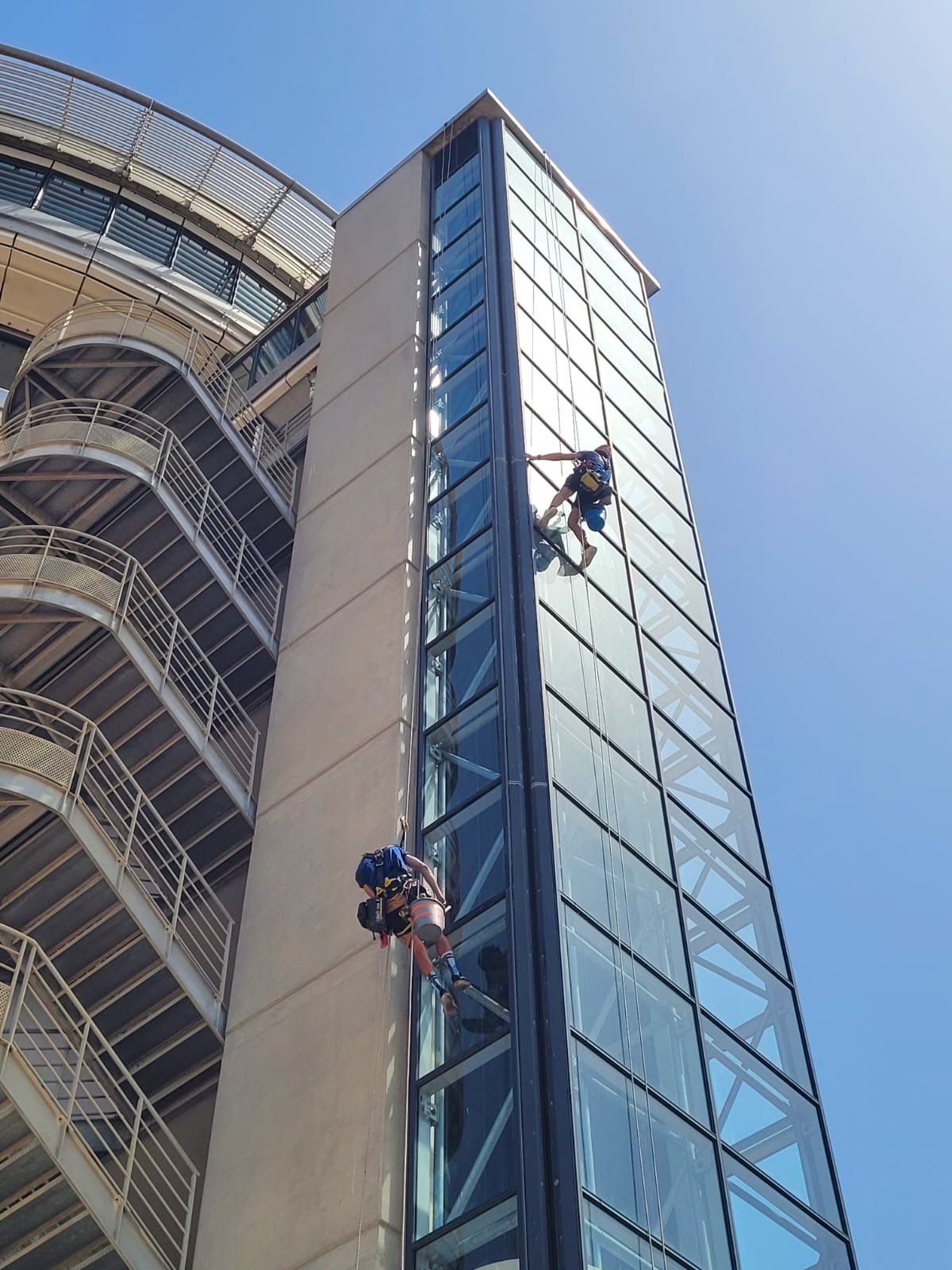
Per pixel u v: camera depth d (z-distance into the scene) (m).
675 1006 14.73
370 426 22.34
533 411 20.81
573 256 27.00
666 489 24.00
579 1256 11.11
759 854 18.58
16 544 19.33
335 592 19.91
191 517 20.55
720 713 20.38
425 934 13.16
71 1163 12.82
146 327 23.16
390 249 26.23
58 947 15.59
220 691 20.30
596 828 15.52
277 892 16.67
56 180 36.12
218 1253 13.48
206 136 37.19
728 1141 14.01
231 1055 15.38
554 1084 12.34
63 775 15.30
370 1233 12.39
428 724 16.94
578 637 17.86
